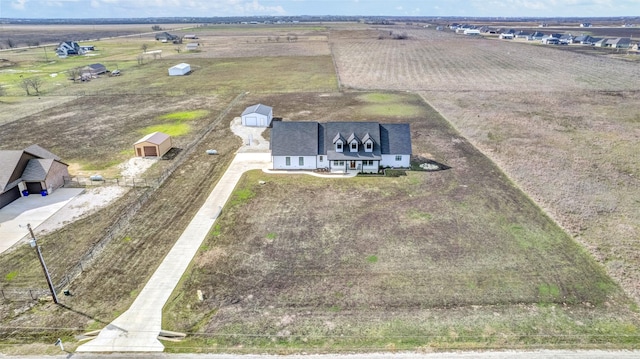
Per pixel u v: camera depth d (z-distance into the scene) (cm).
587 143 5019
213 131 5650
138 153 4691
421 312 2277
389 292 2436
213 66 11250
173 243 2977
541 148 4856
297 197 3697
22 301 2394
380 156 4194
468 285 2488
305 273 2620
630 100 7062
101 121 6138
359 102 7150
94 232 3125
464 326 2170
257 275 2605
